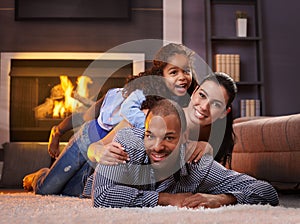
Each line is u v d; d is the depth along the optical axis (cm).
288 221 132
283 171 285
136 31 522
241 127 331
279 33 545
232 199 176
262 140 302
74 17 517
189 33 530
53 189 255
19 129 504
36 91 508
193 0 532
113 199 167
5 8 516
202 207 159
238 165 340
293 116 279
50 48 516
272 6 546
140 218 133
